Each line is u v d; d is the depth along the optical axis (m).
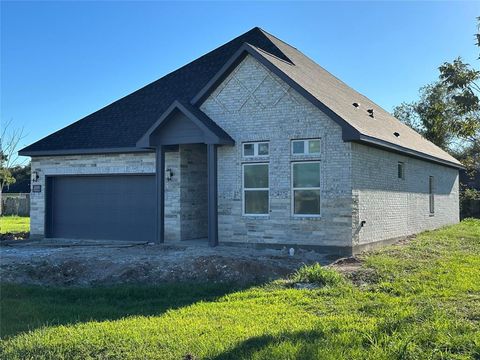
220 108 16.39
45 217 19.78
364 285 10.30
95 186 19.25
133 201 18.58
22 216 41.22
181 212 17.45
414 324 6.87
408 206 19.59
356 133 14.05
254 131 15.84
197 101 16.59
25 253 14.95
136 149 17.86
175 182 17.48
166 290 10.08
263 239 15.56
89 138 19.33
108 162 18.78
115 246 16.50
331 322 7.31
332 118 14.38
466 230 22.83
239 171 16.03
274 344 6.31
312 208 15.05
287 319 7.63
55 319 8.04
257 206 15.86
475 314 7.70
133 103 20.83
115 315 8.30
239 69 16.16
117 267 11.66
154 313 8.30
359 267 12.16
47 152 19.42
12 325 7.72
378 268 11.87
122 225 18.70
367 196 15.55
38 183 19.98
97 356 6.26
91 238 19.22
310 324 7.29
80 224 19.45
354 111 17.42
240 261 11.48
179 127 16.23
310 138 15.04
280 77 15.19
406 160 19.50
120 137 18.69
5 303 9.23
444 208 25.73
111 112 20.77
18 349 6.49
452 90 9.27
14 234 21.59
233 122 16.17
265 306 8.55
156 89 21.20
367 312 8.02
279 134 15.47
